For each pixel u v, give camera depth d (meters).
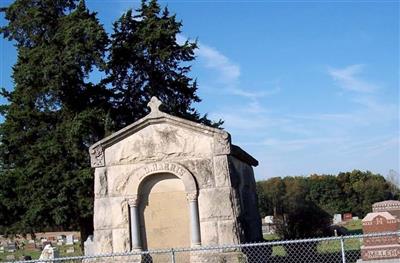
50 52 30.06
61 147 29.69
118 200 19.00
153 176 19.02
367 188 97.56
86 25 29.86
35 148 30.19
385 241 21.50
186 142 18.80
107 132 29.98
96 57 29.92
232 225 18.03
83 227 31.31
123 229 18.78
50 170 29.69
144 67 35.25
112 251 18.75
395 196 99.56
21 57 31.72
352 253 24.81
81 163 30.06
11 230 30.53
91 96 32.84
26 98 31.25
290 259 23.98
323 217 29.91
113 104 34.28
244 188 21.03
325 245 29.66
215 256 17.84
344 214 92.12
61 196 29.00
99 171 19.33
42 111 31.72
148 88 35.38
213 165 18.47
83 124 29.34
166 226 18.72
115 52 34.22
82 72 30.97
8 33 33.34
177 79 35.56
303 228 29.27
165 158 18.88
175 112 35.19
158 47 34.84
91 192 29.70
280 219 30.06
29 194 30.02
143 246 18.75
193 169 18.59
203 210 18.31
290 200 31.67
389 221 21.62
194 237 18.14
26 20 32.31
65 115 31.67
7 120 31.72
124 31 35.66
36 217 29.27
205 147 18.62
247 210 20.66
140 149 19.11
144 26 34.91
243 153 20.72
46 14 32.72
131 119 34.28
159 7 35.72
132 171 19.05
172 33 34.56
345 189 98.62
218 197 18.25
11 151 31.69
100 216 19.06
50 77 30.19
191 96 36.22
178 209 18.75
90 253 25.14
